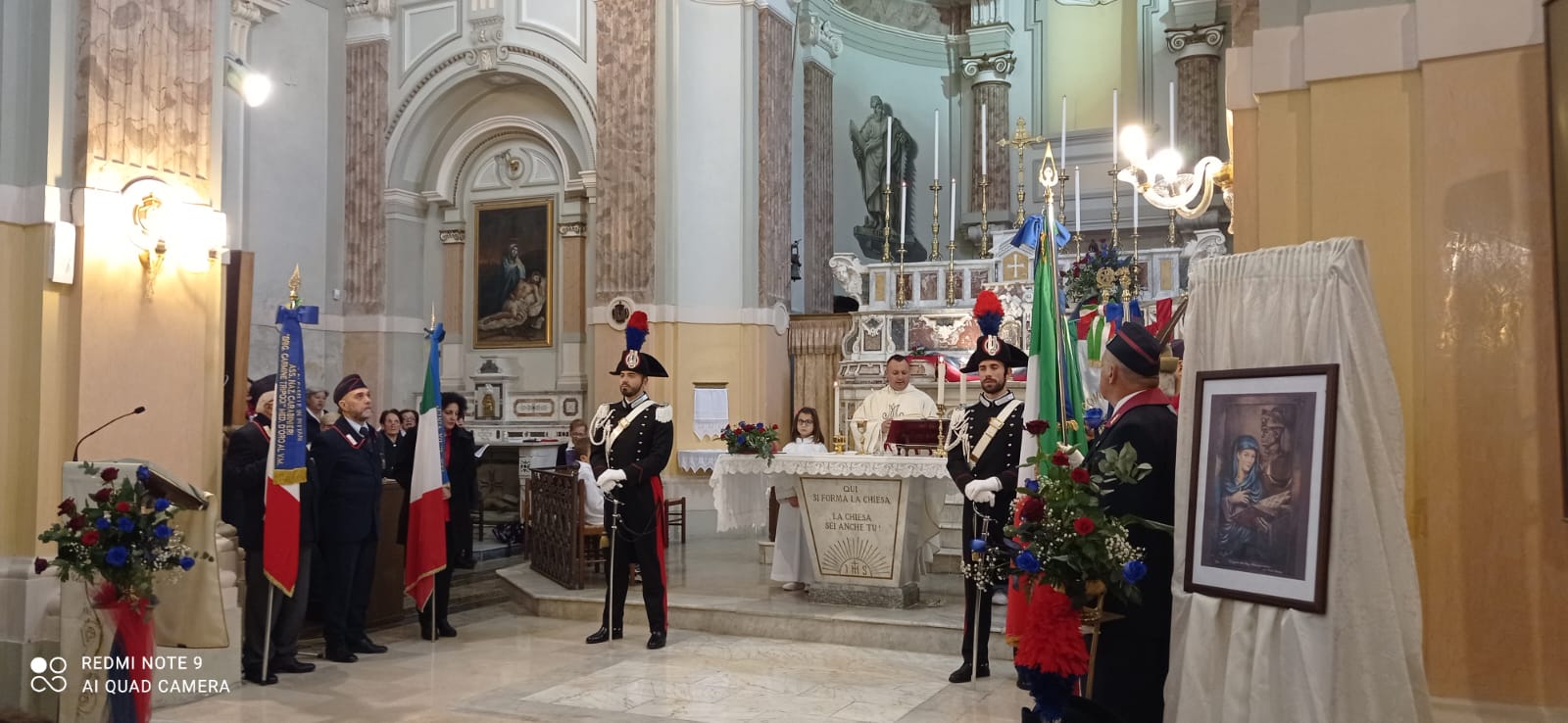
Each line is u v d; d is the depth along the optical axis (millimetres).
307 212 13930
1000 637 6914
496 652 7230
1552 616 3869
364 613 7242
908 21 17906
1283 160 4570
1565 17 3660
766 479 8523
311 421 7152
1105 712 3551
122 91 6121
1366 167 4324
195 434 6445
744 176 12992
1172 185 7914
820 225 15461
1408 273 4234
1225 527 3432
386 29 14539
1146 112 16875
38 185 5852
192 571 5328
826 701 5930
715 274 12914
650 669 6707
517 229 14641
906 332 12727
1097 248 11336
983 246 12938
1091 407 8430
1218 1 16094
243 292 8352
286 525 6270
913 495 7824
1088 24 17688
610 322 12820
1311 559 3156
